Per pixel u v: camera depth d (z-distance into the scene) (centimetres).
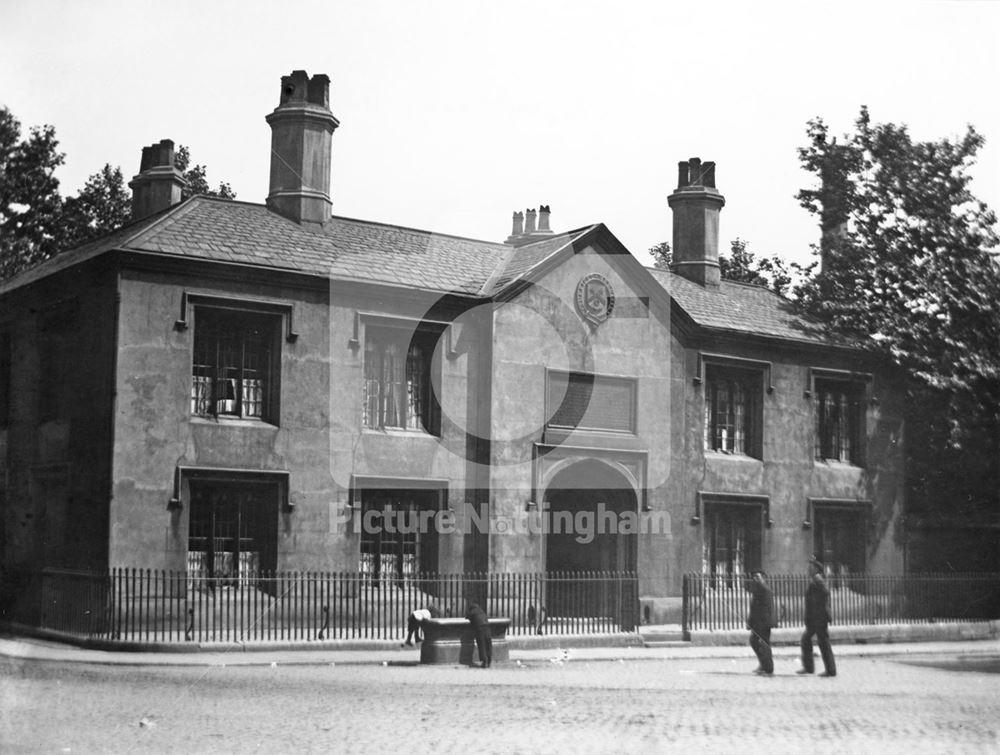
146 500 2264
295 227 2658
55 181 2944
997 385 3272
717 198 3300
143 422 2277
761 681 1884
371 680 1750
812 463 3086
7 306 2588
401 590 2495
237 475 2348
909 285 3288
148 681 1695
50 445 2430
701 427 2895
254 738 1264
